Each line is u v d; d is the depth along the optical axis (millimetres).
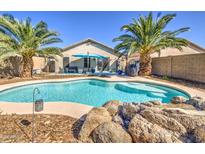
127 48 18844
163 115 4328
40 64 24250
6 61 16625
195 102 6250
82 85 15320
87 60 27156
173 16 16906
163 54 27500
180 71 16234
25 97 10375
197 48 27750
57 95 11477
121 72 22672
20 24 15797
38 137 4164
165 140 3672
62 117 5543
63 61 26156
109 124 4168
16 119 5254
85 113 6000
